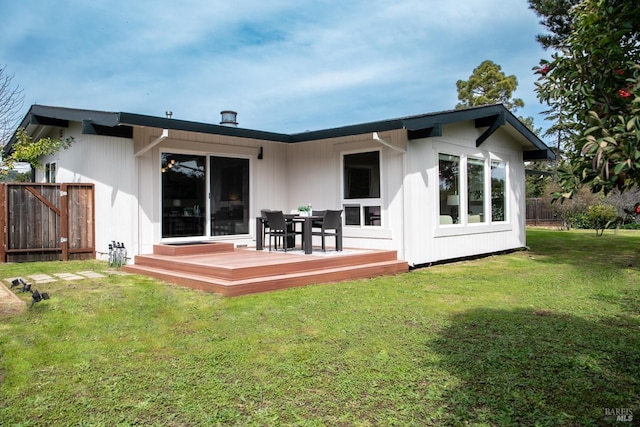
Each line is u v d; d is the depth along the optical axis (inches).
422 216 317.1
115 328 157.9
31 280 245.0
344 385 112.2
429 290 230.5
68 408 100.6
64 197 337.1
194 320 168.6
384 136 317.7
